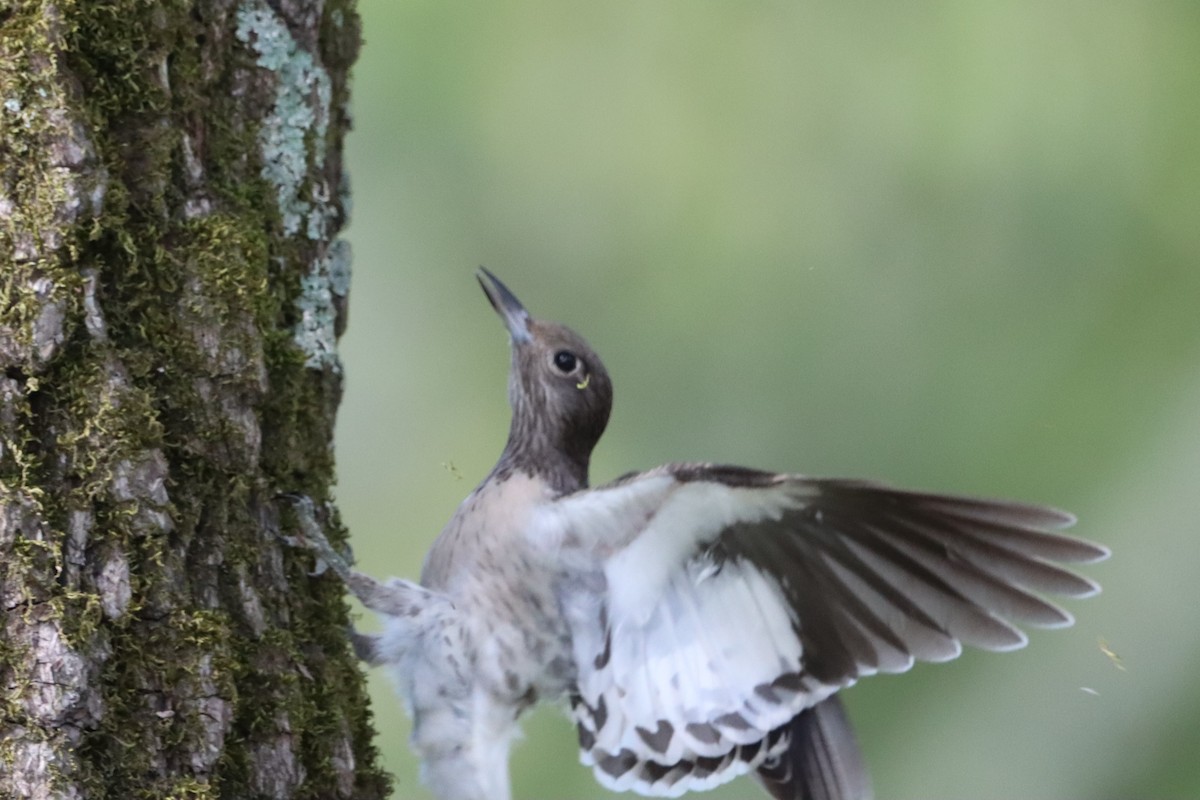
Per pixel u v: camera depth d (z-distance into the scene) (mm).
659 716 8523
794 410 11648
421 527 12625
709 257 11609
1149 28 11062
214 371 7066
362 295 12484
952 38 11180
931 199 11406
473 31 11727
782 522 8047
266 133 7637
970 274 11469
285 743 7168
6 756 6367
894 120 11320
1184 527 11078
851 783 8578
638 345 11859
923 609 7785
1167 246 11242
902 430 11523
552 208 11766
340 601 7977
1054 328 11414
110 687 6570
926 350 11484
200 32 7324
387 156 11945
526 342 10242
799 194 11500
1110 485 11242
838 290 11602
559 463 10102
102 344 6688
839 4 11430
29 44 6574
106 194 6738
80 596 6516
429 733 8703
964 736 11258
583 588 8688
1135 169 11133
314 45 7828
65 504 6559
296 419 7699
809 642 8156
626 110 11586
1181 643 11047
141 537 6684
